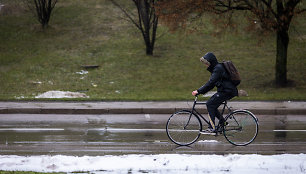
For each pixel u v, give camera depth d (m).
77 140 26.56
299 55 71.88
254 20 58.19
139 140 26.67
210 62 24.20
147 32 73.06
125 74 65.06
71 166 19.31
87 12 94.31
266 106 42.16
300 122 35.09
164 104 44.00
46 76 63.62
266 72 64.94
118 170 18.61
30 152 22.88
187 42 79.38
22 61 71.06
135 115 39.69
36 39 81.44
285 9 55.88
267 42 78.81
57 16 92.19
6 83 59.78
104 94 54.09
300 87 57.72
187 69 67.44
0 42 80.00
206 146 24.78
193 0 57.28
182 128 25.39
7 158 20.77
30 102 45.94
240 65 68.19
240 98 47.88
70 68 67.56
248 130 25.14
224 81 24.16
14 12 93.75
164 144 25.38
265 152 22.88
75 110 40.66
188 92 55.41
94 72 65.88
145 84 60.56
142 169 18.77
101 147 24.39
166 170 18.66
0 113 40.59
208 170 18.69
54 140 26.55
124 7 96.12
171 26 60.09
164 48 77.06
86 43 79.12
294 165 19.41
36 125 33.12
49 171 18.23
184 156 21.17
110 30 85.25
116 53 74.44
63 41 80.31
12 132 29.62
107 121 35.56
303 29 82.44
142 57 72.62
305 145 24.91
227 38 80.44
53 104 44.06
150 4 72.88
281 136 28.11
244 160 20.25
